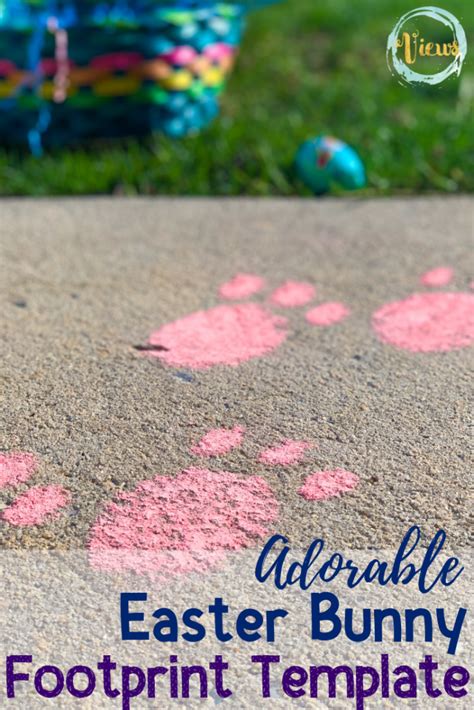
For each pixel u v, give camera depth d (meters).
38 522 0.73
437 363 0.86
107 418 0.81
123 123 1.23
